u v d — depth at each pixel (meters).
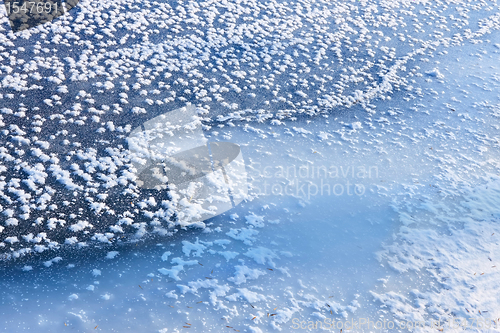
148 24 6.77
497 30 8.12
